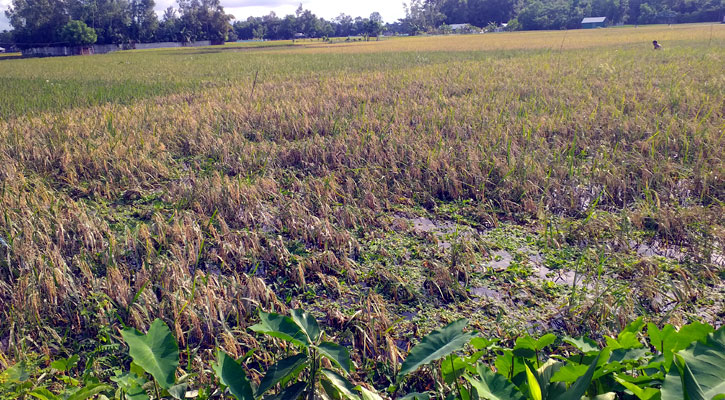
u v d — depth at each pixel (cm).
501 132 812
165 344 199
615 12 11219
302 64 2878
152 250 443
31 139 837
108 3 9100
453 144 765
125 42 9338
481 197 605
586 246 473
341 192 608
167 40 10350
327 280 412
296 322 204
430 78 1625
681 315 349
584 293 380
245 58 3872
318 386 225
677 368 144
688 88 1155
